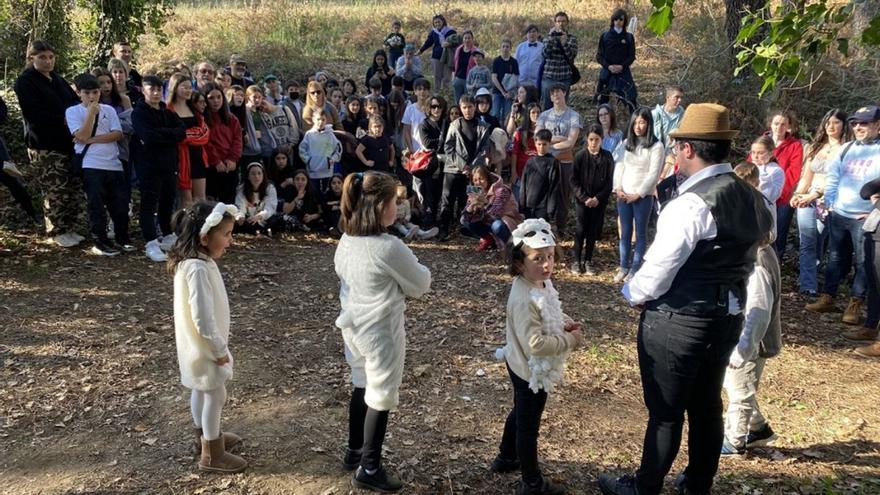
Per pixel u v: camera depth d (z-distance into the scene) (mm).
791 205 7461
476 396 5129
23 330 5668
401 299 3688
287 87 9680
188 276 3627
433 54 14398
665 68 13273
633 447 4594
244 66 9648
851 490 4176
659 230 3484
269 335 5914
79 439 4312
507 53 12305
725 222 3330
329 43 16875
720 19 12227
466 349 5891
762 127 10969
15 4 10125
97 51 10383
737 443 4516
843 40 4027
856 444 4734
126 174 7844
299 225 8703
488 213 8250
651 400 3643
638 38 14719
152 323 5961
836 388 5551
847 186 6676
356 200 3617
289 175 8852
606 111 8797
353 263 3650
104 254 7309
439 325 6352
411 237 8875
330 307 6602
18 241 7449
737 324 3529
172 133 7211
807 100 10672
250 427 4500
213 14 18234
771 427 4930
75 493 3799
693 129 3457
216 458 3973
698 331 3426
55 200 7355
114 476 3953
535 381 3566
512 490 3998
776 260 4211
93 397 4785
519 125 9578
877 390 5531
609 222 9422
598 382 5488
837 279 6930
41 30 10117
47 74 7195
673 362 3498
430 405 4953
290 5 18516
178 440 4332
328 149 8898
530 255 3559
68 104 7312
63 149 7316
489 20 18312
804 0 4207
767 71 4145
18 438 4293
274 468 4070
